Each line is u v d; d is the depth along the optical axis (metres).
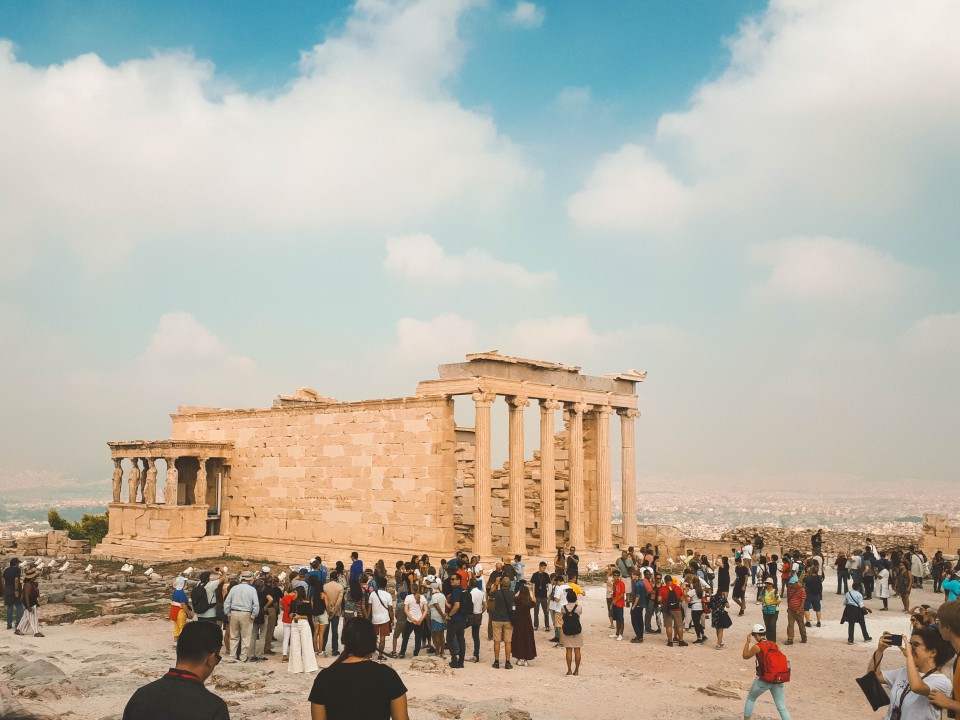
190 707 6.40
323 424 49.44
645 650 26.81
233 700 17.11
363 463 47.09
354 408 47.88
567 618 22.86
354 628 8.29
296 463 50.69
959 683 8.67
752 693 17.09
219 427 55.75
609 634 29.67
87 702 16.08
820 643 28.05
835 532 59.50
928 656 9.31
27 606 28.20
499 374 43.16
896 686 9.64
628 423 51.41
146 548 51.25
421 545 43.78
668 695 20.53
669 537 55.34
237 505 53.78
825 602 37.56
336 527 48.06
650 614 30.31
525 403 44.16
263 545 51.69
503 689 20.61
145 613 32.75
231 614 23.25
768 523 195.62
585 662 24.78
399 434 45.50
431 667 22.62
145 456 53.25
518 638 23.39
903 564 34.75
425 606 24.23
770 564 37.22
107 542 54.31
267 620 24.62
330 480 48.69
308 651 21.28
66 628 29.84
